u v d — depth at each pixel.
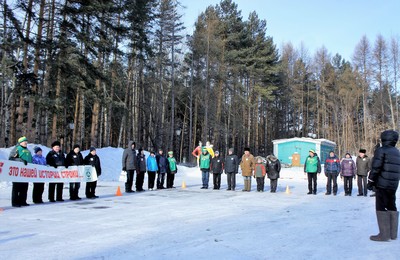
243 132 48.62
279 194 15.83
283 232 7.06
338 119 66.25
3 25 19.06
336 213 9.91
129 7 26.05
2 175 10.20
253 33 52.09
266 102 59.38
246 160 17.14
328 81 61.22
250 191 17.16
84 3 21.00
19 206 10.83
